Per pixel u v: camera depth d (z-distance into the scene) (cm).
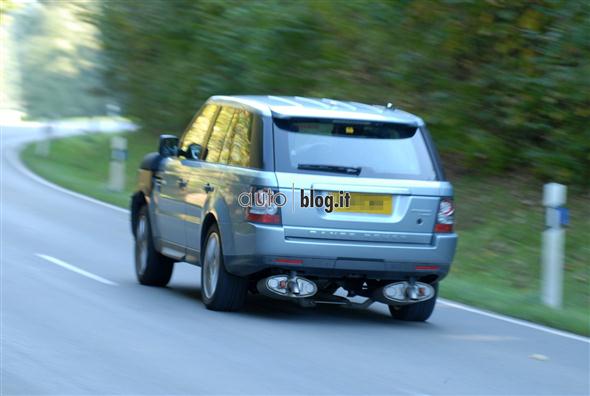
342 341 1981
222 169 2231
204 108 2519
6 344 1797
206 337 1934
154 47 7138
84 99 9462
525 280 3272
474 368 1800
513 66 4116
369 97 4900
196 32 6388
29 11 10094
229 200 2156
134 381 1562
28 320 2028
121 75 7506
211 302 2233
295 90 5541
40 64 10025
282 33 5453
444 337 2114
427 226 2134
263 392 1523
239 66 5953
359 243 2091
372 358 1825
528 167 4272
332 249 2075
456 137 4369
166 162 2605
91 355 1733
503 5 4028
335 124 2147
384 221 2108
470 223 3841
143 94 7500
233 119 2286
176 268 3050
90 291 2453
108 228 3962
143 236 2680
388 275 2134
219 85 6175
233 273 2158
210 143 2373
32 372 1602
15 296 2311
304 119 2134
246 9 5775
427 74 4516
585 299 3030
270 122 2125
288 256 2062
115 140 5575
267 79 5612
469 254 3544
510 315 2497
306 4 5381
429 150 2191
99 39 7638
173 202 2483
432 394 1577
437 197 2144
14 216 4159
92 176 6575
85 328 1972
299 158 2098
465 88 4291
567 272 3253
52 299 2297
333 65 5197
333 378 1641
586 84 3753
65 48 9762
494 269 3391
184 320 2109
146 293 2484
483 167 4372
